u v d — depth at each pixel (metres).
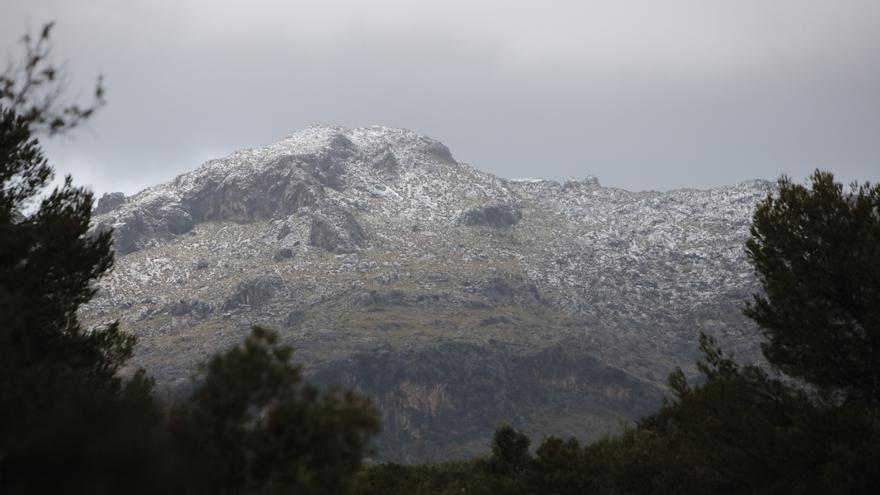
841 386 67.38
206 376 35.06
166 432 30.78
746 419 66.88
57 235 57.69
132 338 64.81
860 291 67.06
